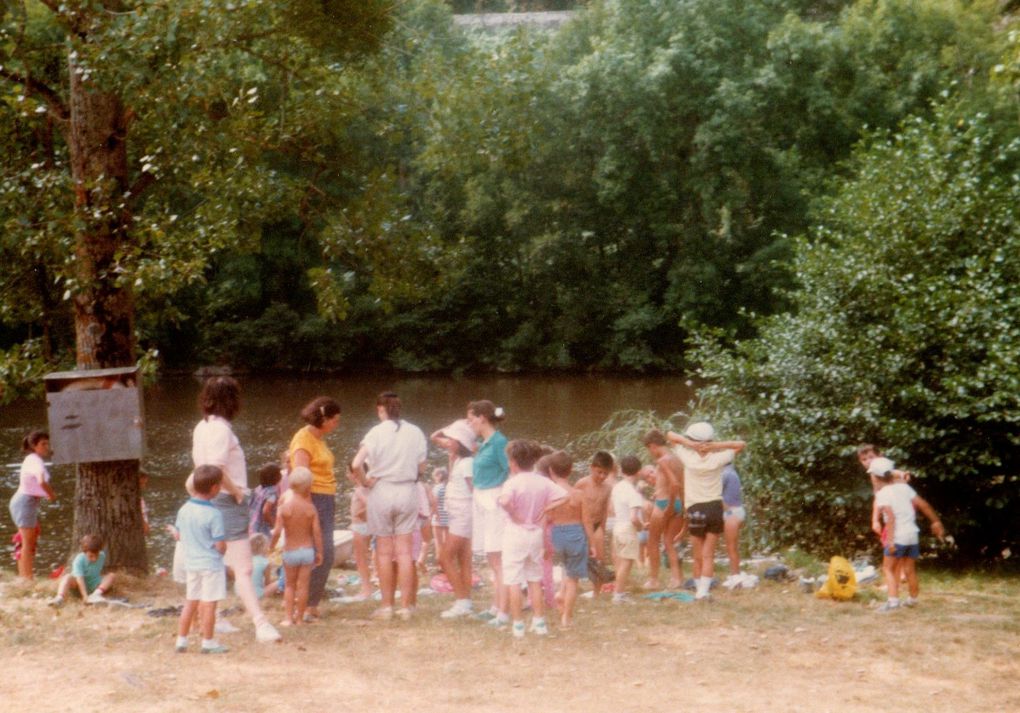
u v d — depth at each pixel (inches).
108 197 489.1
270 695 301.7
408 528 406.3
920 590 497.0
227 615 413.1
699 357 708.0
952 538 666.8
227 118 559.5
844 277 668.7
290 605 390.6
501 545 394.9
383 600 405.4
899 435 604.7
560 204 1996.8
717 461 453.7
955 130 725.3
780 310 1907.0
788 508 666.8
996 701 307.1
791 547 653.9
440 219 1996.8
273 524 493.0
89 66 460.1
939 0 1910.7
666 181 1909.4
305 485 387.5
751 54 1879.9
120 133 512.4
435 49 607.2
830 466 648.4
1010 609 447.2
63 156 591.2
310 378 2039.9
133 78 462.3
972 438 608.1
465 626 391.2
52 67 558.6
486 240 2087.8
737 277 1977.1
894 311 641.6
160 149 528.1
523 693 308.0
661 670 333.4
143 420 486.6
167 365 2089.1
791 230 1882.4
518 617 371.9
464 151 602.9
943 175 672.4
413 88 598.2
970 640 375.6
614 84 1834.4
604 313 2057.1
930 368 628.4
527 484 375.6
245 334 2071.9
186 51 484.4
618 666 337.7
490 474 403.9
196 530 349.4
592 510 466.9
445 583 522.9
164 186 577.9
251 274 2057.1
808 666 340.5
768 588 488.1
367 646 358.3
